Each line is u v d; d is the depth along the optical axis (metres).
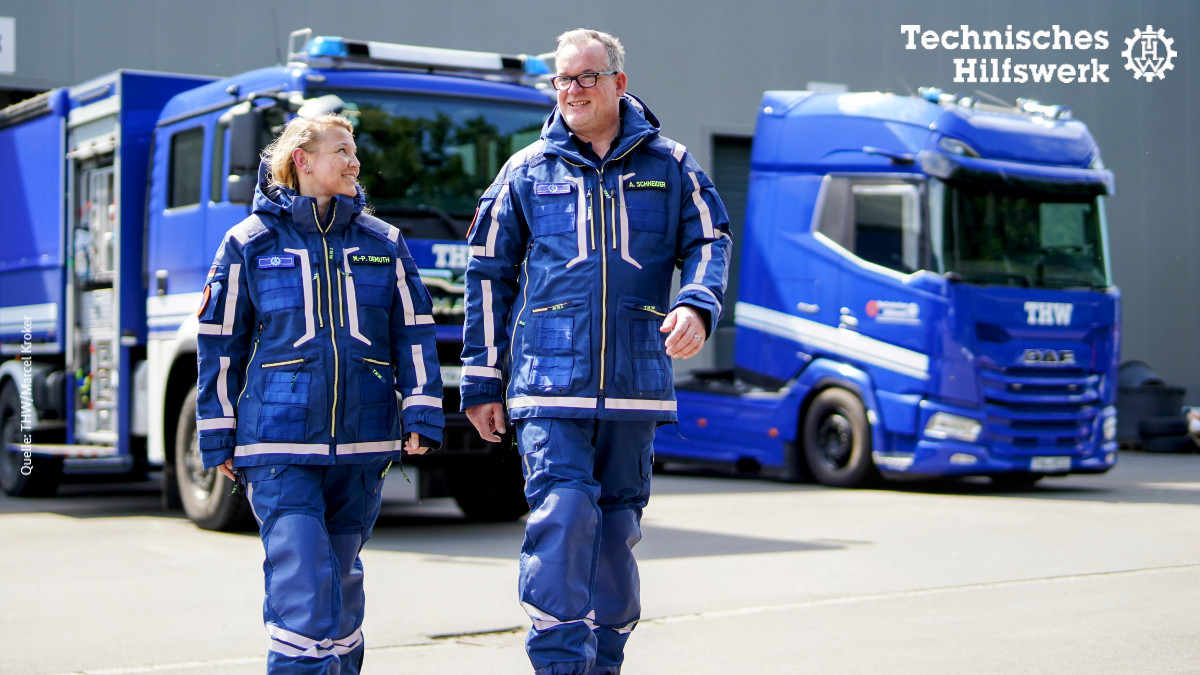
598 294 12.49
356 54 28.02
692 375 45.47
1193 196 70.19
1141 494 36.75
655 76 58.34
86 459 33.72
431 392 12.88
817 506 33.88
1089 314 38.53
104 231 32.84
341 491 12.80
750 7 60.47
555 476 12.36
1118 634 17.62
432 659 16.75
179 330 29.80
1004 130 38.22
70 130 34.81
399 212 27.47
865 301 38.72
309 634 11.78
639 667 16.19
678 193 12.84
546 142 12.87
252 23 50.28
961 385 36.81
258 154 26.80
